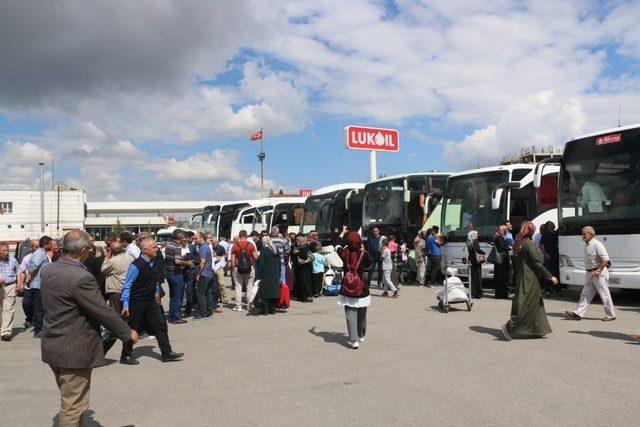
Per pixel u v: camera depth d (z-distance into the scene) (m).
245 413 5.67
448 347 8.48
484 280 19.25
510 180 16.95
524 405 5.63
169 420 5.54
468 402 5.79
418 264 18.50
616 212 12.23
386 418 5.38
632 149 12.23
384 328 10.33
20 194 85.06
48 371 7.94
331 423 5.29
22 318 14.39
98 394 6.58
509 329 8.87
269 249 12.88
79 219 87.31
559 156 13.84
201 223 37.97
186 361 8.22
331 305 14.47
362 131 31.53
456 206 18.03
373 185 21.98
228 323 11.82
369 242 17.94
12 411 6.02
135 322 8.15
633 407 5.50
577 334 9.15
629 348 8.04
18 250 16.33
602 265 10.30
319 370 7.36
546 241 14.55
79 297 4.46
